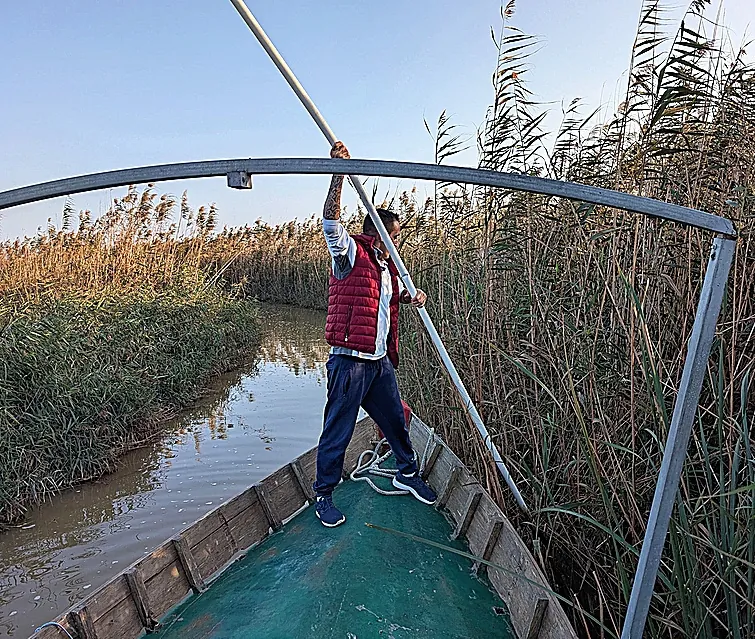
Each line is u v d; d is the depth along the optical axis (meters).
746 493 2.49
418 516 3.40
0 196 1.42
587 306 3.45
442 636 2.36
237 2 2.05
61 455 5.82
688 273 3.03
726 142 3.14
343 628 2.31
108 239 12.03
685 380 1.46
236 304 13.96
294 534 3.21
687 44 2.99
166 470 6.08
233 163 1.36
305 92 2.45
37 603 3.88
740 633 2.18
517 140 3.99
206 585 2.78
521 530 3.62
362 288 3.19
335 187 3.03
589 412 3.21
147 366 8.27
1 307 7.18
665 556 2.69
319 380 10.35
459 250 5.15
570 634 2.03
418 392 5.63
